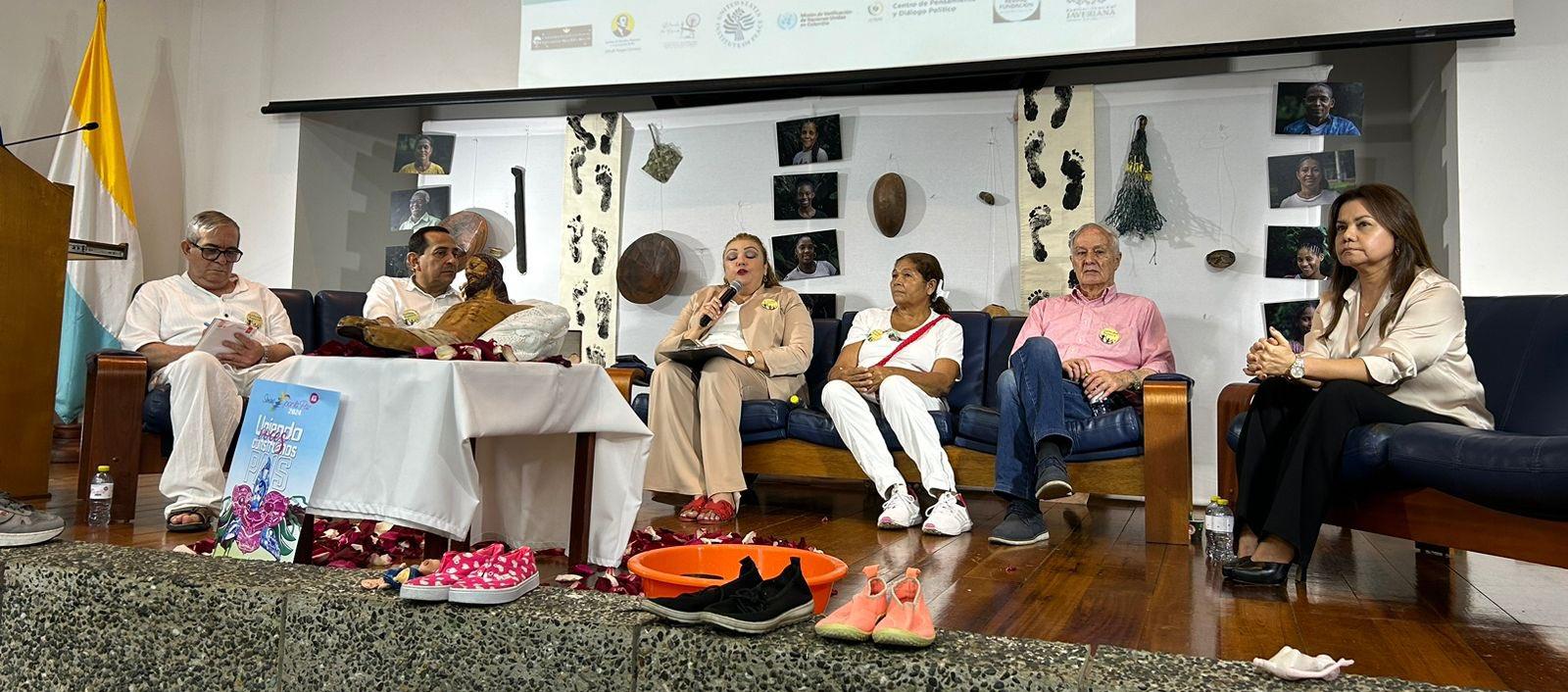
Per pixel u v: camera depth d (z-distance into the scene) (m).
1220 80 4.45
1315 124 4.26
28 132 4.71
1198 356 4.44
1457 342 2.26
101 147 4.72
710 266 5.16
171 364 2.95
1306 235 4.26
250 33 5.43
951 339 3.73
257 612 1.54
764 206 5.09
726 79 4.73
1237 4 4.10
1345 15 3.94
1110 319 3.60
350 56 5.27
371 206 5.70
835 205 4.94
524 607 1.45
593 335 5.22
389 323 2.08
